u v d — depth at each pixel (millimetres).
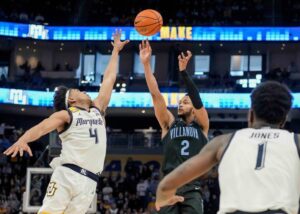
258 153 3762
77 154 6379
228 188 3740
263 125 3893
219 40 35656
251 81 34562
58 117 6281
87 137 6406
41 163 17984
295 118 35969
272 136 3820
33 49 38094
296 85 34375
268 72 36094
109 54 38000
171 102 34031
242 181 3715
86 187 6379
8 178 29578
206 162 3861
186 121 7312
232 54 37688
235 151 3807
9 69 37750
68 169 6352
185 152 7074
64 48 38094
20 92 34781
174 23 36969
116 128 38469
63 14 38406
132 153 32844
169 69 36719
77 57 38281
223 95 34250
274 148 3766
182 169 3832
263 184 3672
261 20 38031
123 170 32750
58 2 38969
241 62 37625
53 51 38406
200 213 7039
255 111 3908
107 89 7102
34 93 35125
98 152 6480
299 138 3803
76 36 36219
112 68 7371
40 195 11133
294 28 35188
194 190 7078
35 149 31750
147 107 34938
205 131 7352
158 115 7414
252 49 37219
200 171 3873
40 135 6051
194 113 7281
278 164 3711
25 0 37719
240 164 3758
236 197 3695
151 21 7965
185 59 7266
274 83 3914
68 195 6324
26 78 35688
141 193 27906
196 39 35656
